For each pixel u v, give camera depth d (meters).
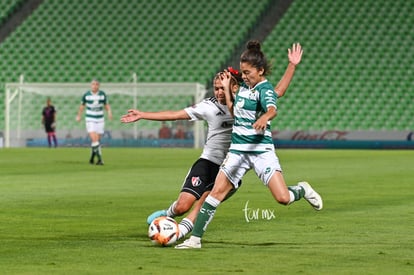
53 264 17.19
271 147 20.02
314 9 104.81
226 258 18.02
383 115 95.00
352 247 19.86
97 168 53.28
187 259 17.88
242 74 19.80
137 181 42.44
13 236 21.95
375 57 99.50
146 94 95.06
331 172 49.78
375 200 32.69
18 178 44.41
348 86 97.50
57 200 32.41
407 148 88.81
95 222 25.33
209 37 104.81
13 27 109.12
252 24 104.94
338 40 101.62
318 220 25.78
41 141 96.50
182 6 108.06
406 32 101.00
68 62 105.44
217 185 19.81
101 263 17.33
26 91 96.81
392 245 20.22
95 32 107.56
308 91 97.56
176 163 59.00
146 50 105.06
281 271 16.30
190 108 20.98
